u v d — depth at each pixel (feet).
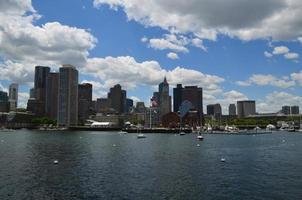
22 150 501.15
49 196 201.57
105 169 298.56
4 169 294.87
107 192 212.02
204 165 329.72
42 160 363.35
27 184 232.32
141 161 358.23
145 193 210.18
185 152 476.54
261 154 456.86
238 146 620.08
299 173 285.02
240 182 244.22
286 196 205.57
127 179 252.01
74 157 397.39
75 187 224.74
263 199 198.70
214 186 230.48
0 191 212.43
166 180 249.14
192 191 216.13
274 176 269.85
